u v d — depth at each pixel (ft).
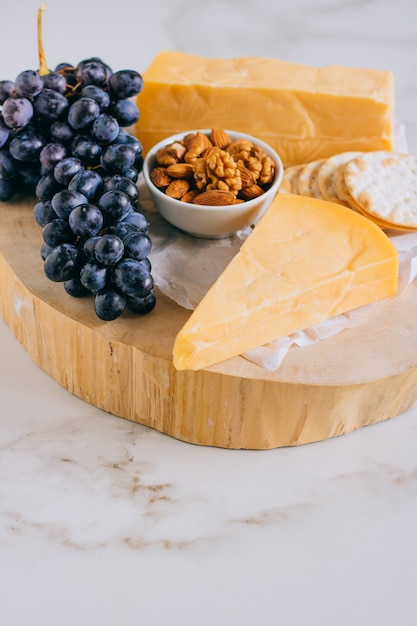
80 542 4.12
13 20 8.09
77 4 8.50
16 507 4.25
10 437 4.58
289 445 4.63
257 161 5.10
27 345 4.97
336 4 8.54
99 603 3.88
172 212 5.01
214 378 4.20
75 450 4.54
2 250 4.84
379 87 5.70
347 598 3.96
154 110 5.71
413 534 4.24
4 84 4.99
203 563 4.07
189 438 4.59
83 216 4.27
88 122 4.87
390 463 4.57
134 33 8.09
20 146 4.87
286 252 4.57
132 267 4.19
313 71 5.85
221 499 4.35
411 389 4.58
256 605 3.91
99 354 4.41
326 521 4.28
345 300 4.57
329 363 4.33
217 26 8.30
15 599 3.88
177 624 3.82
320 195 5.34
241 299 4.24
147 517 4.25
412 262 4.83
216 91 5.59
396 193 5.17
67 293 4.53
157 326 4.40
